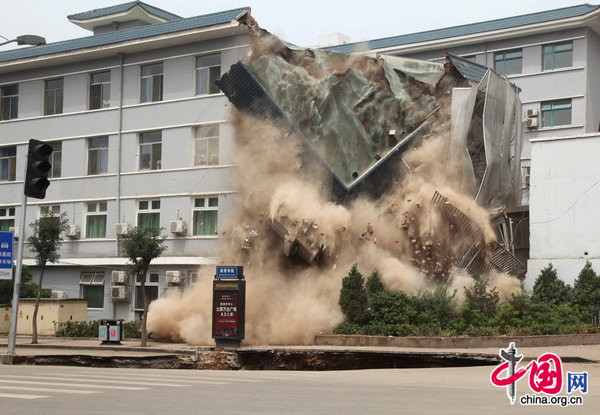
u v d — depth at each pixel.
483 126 27.53
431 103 28.61
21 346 23.91
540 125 40.38
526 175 39.09
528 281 29.55
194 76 36.09
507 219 30.23
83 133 38.72
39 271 38.88
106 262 36.56
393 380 14.25
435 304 24.00
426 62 29.91
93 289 37.41
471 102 27.23
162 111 36.66
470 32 41.72
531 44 40.88
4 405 9.47
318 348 21.34
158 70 37.38
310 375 15.44
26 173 19.45
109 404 9.70
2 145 40.97
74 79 39.28
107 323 24.33
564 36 40.00
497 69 41.84
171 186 36.06
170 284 34.84
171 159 36.28
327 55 28.83
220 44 35.47
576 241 29.02
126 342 25.44
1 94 41.72
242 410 9.35
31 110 40.41
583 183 29.19
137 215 37.03
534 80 40.62
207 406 9.70
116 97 38.00
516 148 30.78
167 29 36.41
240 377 14.64
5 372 14.87
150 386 12.23
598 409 10.32
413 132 27.59
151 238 23.98
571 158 29.53
